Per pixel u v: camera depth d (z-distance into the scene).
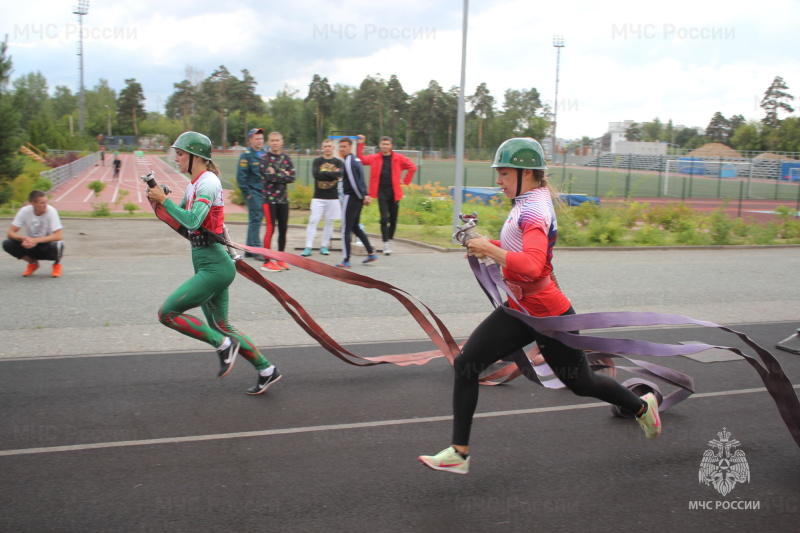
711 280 10.07
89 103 138.88
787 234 16.03
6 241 8.80
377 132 82.56
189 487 3.38
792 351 6.24
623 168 61.75
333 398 4.77
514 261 3.08
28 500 3.22
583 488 3.46
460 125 13.41
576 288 9.12
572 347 3.35
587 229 14.98
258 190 10.35
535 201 3.27
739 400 4.91
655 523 3.11
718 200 31.78
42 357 5.54
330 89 90.25
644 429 3.77
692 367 5.77
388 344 6.22
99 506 3.17
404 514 3.15
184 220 4.12
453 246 12.38
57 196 27.66
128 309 7.20
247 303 7.73
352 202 9.96
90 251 11.48
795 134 78.56
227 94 92.81
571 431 4.25
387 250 11.66
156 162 71.94
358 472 3.60
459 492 3.39
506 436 4.15
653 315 3.39
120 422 4.23
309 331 4.91
